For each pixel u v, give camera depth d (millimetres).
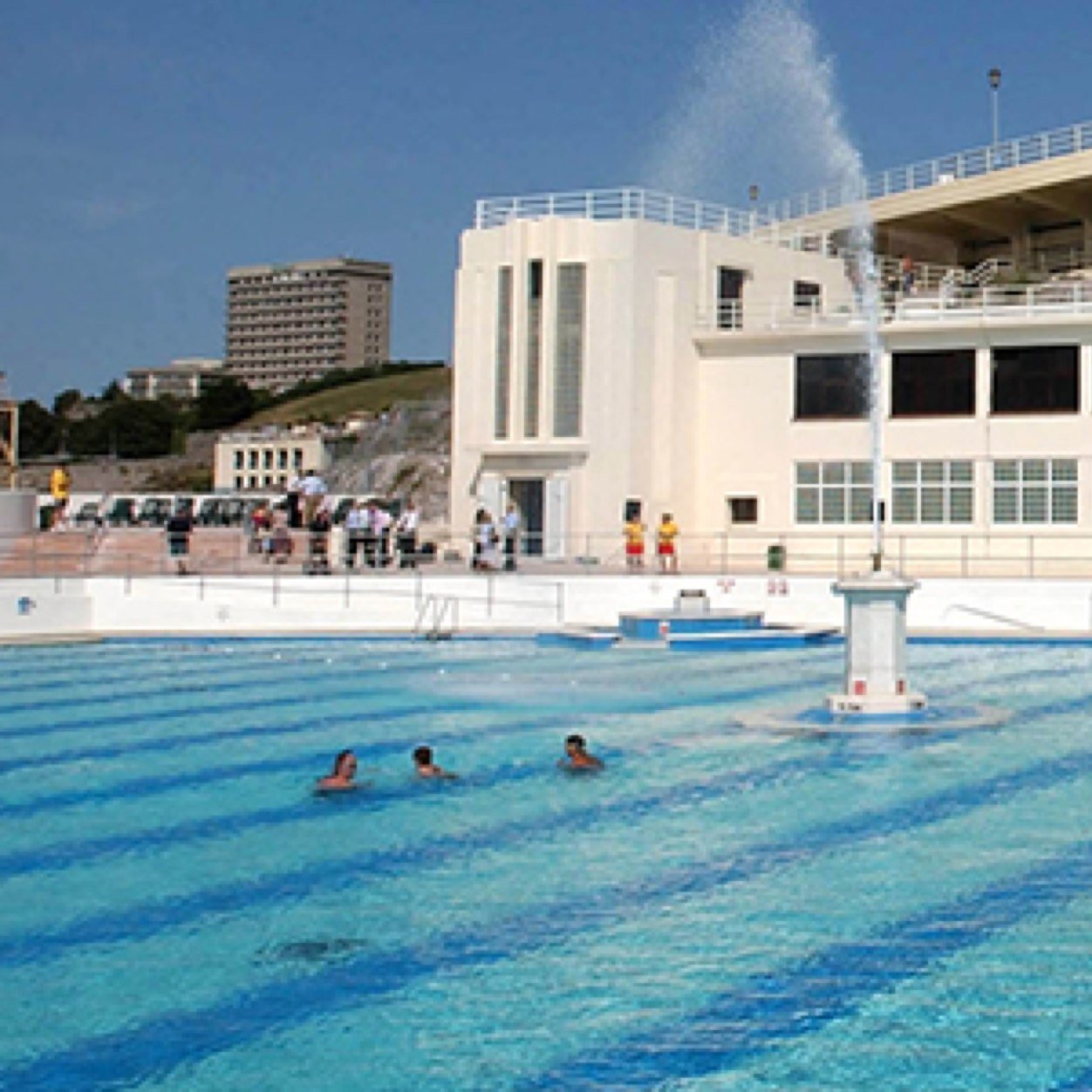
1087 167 42688
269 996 7840
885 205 47344
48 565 32281
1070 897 9617
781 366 37781
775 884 9984
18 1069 6902
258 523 35219
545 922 9125
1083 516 34250
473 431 39031
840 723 17234
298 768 14578
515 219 38406
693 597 28641
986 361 35250
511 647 27359
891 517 36312
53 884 10164
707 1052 7027
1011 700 19266
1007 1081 6652
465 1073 6828
